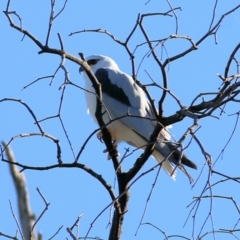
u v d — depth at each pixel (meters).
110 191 9.92
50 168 8.95
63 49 8.65
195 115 7.84
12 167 8.72
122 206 10.25
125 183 10.26
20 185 8.60
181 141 7.46
